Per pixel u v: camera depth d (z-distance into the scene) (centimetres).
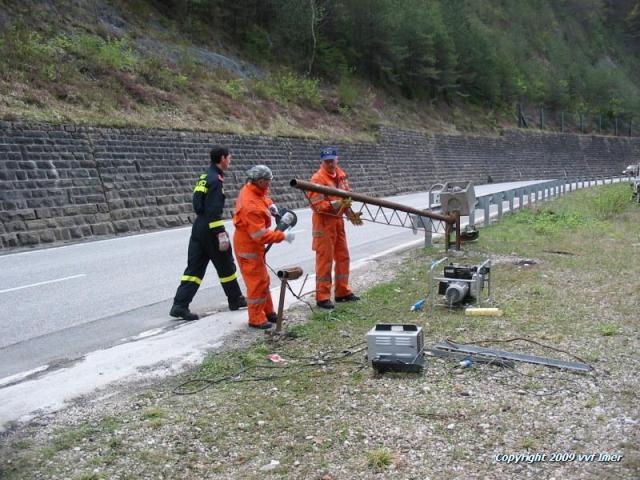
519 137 5516
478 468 382
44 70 1928
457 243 1170
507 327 670
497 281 895
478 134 5066
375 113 3984
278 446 420
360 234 1570
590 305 751
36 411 491
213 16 3591
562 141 6134
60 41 2233
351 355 599
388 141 3612
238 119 2580
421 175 3888
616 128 7575
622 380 515
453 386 509
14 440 442
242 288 953
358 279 961
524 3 8244
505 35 7112
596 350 590
